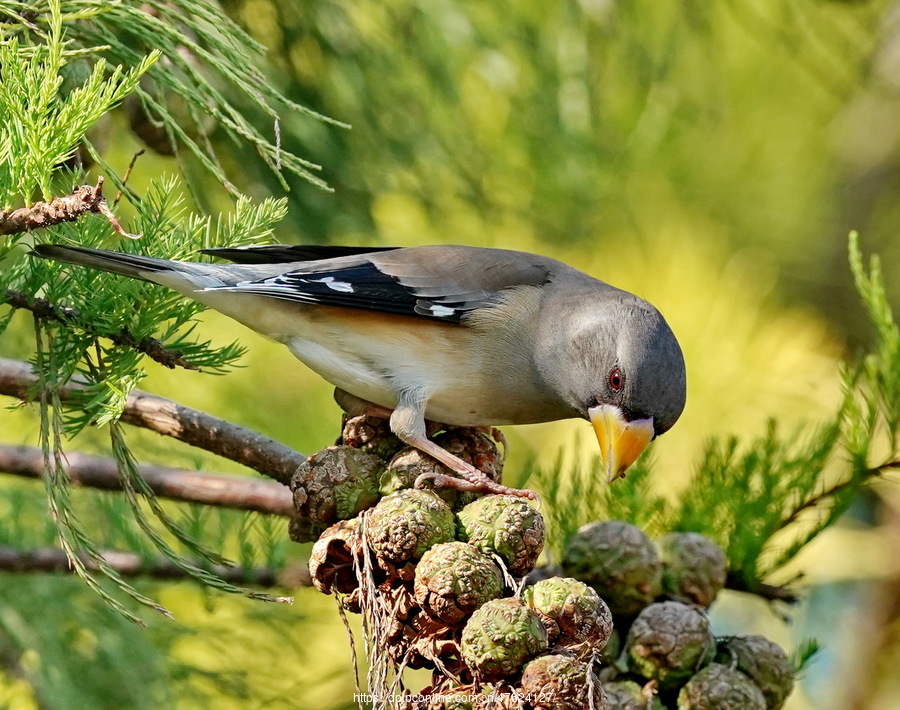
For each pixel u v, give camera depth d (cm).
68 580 1102
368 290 906
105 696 1095
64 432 721
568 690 564
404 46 1078
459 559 616
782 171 1524
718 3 1412
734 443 862
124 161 1100
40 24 752
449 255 955
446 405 933
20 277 757
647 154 1375
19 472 972
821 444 845
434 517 646
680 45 1327
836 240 1533
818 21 1411
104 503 1057
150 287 757
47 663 1070
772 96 1513
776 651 730
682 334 1281
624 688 710
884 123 1531
